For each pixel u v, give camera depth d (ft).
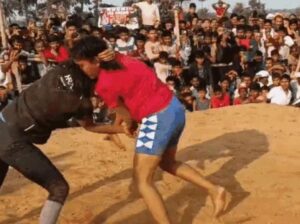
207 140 26.09
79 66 13.82
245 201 18.84
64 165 22.75
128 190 19.83
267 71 42.14
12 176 21.56
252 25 48.57
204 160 23.06
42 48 37.96
